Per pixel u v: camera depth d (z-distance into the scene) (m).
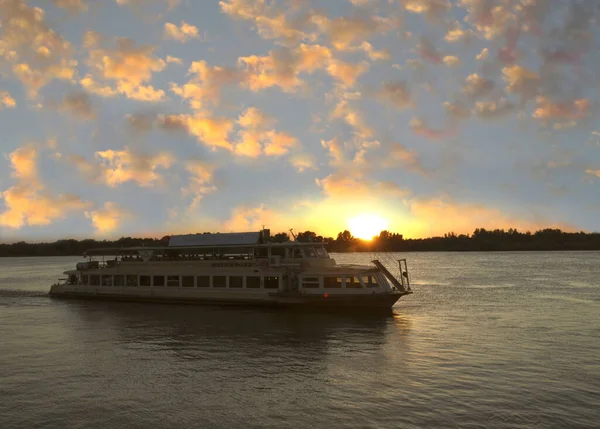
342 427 18.95
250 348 31.66
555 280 86.94
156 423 19.61
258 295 47.84
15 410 21.08
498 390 22.77
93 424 19.61
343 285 45.38
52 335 36.50
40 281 99.31
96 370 26.83
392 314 44.91
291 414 20.25
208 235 52.16
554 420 19.44
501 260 198.50
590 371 25.69
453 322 40.84
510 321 41.34
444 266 148.62
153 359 29.11
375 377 24.89
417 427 18.89
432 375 25.12
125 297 54.28
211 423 19.53
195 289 50.72
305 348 31.50
